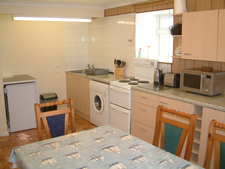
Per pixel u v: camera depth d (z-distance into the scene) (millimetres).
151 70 3773
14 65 4707
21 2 3900
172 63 3473
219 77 2658
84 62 5590
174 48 3385
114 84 3740
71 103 2301
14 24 4586
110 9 4602
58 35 5113
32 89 4152
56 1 4047
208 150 1629
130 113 3512
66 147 1815
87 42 5539
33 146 1840
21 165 1608
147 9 3770
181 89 2986
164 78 3355
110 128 2221
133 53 4188
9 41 4586
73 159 1624
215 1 2809
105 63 5020
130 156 1662
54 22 5020
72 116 2316
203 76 2664
